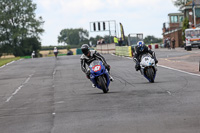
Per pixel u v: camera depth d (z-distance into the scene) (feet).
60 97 146.72
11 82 232.32
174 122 87.66
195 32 515.91
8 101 147.13
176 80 180.14
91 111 108.99
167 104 112.57
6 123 100.83
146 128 83.66
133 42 483.10
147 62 169.37
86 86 180.96
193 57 361.10
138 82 181.68
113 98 131.64
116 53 544.62
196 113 96.58
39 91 174.70
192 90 141.08
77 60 438.81
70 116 103.71
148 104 114.52
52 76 254.68
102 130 84.48
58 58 533.55
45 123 96.73
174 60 338.54
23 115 111.34
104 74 147.13
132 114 100.37
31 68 355.77
